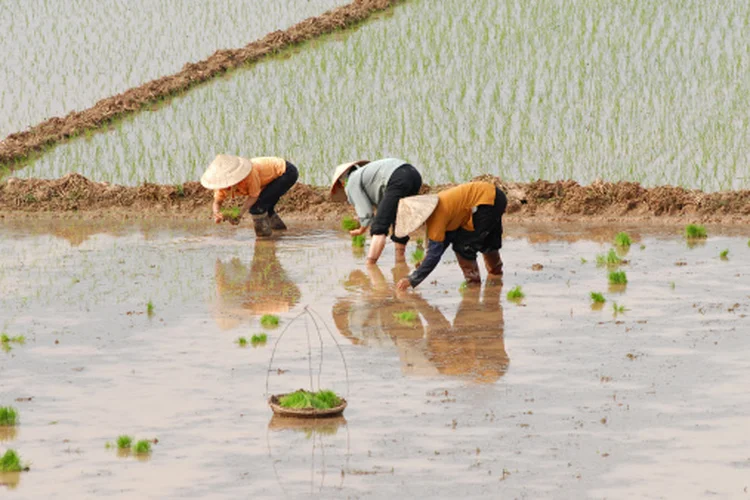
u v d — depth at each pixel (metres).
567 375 16.45
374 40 41.91
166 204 31.36
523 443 13.83
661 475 12.78
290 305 21.30
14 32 45.09
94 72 40.78
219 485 12.83
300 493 12.56
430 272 22.08
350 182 24.83
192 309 21.02
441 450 13.67
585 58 38.44
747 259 24.14
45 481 13.02
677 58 37.91
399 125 34.69
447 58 39.38
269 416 15.07
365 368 17.11
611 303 20.70
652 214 29.12
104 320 20.27
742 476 12.71
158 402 15.70
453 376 16.59
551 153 32.56
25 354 18.20
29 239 28.08
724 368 16.58
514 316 20.02
